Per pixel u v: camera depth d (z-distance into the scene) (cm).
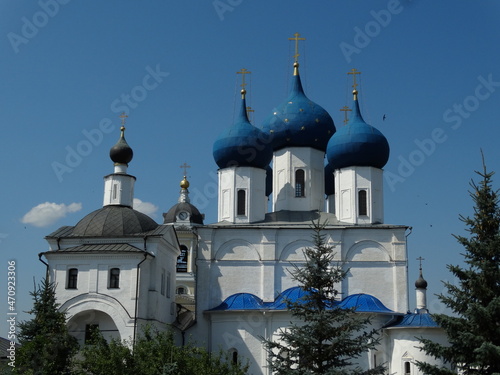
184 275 9350
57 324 4709
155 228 6081
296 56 7331
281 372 3728
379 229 6134
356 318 3866
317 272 3844
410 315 5781
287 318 5812
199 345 5956
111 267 5519
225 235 6212
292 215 6581
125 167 6366
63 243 5784
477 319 3700
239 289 6100
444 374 3791
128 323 5359
